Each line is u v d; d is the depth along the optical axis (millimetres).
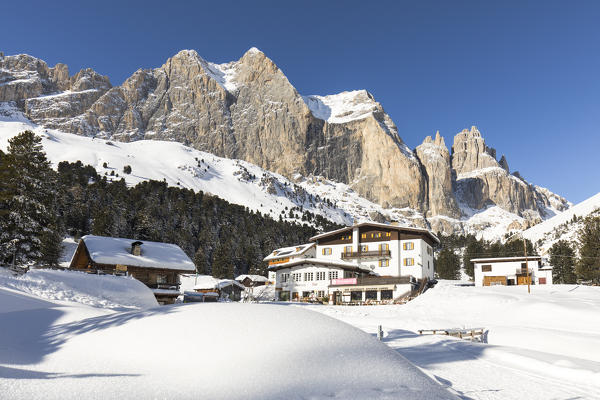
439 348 20688
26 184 46188
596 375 13703
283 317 11578
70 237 108375
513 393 11914
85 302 30297
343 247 74438
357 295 60875
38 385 8031
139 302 35156
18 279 30500
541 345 23688
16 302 21828
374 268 71188
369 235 73000
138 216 105000
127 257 48219
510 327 29797
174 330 10594
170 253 52969
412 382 9109
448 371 15055
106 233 99750
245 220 182250
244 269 131000
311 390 8000
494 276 69125
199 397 7508
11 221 43781
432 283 69375
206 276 106375
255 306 12500
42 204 47031
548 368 15367
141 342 10211
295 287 66875
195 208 169500
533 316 36406
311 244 76688
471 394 11680
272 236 162375
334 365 9156
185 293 51031
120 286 35938
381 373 9203
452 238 199750
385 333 26578
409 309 44719
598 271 68250
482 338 26812
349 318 37750
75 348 10648
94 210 117750
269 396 7641
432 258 76312
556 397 11531
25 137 47062
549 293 47625
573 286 54438
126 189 162625
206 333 10273
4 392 7547
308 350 9633
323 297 61781
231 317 11273
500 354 18422
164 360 9211
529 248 119188
